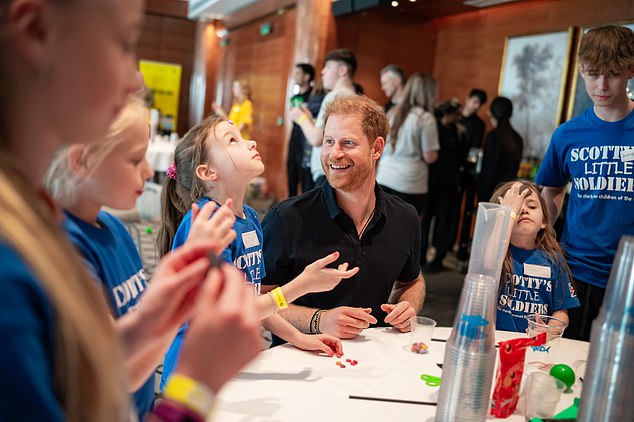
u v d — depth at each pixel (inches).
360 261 75.1
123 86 21.1
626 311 35.9
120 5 19.8
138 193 43.1
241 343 22.6
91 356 19.3
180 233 58.6
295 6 324.2
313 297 75.7
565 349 67.8
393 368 57.4
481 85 265.4
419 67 294.2
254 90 397.4
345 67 173.5
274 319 61.3
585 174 93.9
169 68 523.8
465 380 39.7
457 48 281.1
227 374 22.7
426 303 172.7
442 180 211.9
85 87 19.6
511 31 247.4
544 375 47.1
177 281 28.2
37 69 18.9
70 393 19.0
